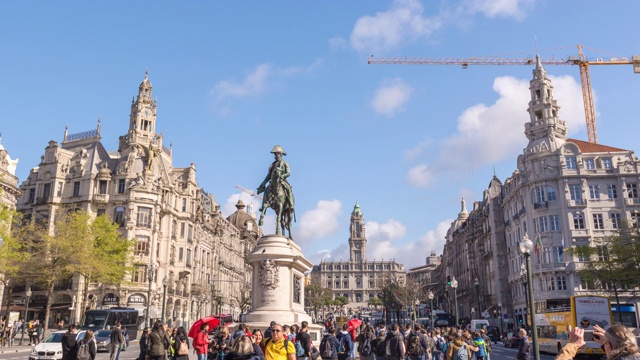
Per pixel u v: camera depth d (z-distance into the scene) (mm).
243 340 11711
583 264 62625
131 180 73375
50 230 72312
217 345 17219
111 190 73875
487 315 75875
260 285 25438
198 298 84938
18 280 52406
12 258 42562
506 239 80625
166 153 86312
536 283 66312
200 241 87625
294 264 26172
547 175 67625
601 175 66250
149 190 73062
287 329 17609
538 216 67438
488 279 89500
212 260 93875
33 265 50125
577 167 67125
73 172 75500
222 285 100250
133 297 68750
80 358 17578
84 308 53406
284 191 28016
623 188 65438
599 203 65688
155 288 71188
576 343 6152
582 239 64625
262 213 27359
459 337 17438
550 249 65562
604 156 67312
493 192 91438
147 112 79438
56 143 77125
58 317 69750
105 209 73312
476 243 98562
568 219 65375
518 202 73688
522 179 70625
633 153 66938
